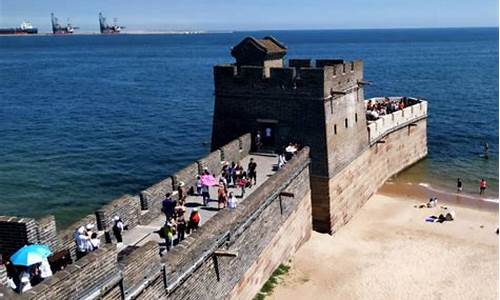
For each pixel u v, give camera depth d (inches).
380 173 2246.6
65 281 728.3
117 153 2817.4
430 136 3174.2
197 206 1352.1
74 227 1035.3
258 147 1806.1
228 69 1817.2
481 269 1518.2
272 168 1652.3
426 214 1946.4
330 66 1710.1
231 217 1160.2
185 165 2630.4
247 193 1443.2
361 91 1980.8
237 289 1219.9
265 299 1330.0
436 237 1731.1
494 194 2214.6
